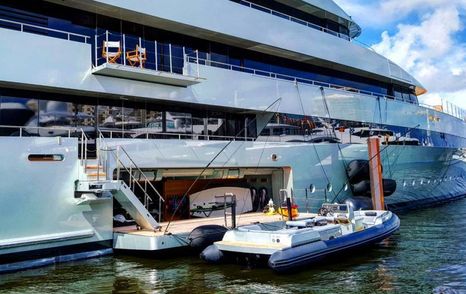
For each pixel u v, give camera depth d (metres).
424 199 24.98
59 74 11.74
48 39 11.62
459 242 13.59
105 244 11.79
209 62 16.39
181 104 15.04
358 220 13.13
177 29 15.12
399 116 24.34
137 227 12.55
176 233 11.53
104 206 11.80
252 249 10.12
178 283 9.13
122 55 13.40
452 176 28.89
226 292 8.54
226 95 15.76
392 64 25.23
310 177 18.34
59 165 10.99
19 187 10.32
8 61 10.91
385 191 20.25
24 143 10.46
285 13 20.14
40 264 10.49
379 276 9.70
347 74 22.81
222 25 15.76
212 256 10.53
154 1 13.78
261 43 17.14
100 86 12.54
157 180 14.06
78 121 12.80
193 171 15.06
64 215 11.00
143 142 13.18
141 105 14.27
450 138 29.95
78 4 12.73
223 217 15.67
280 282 9.24
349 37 23.34
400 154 23.08
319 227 11.75
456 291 8.38
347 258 11.64
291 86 18.34
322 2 20.89
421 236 14.84
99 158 12.10
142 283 9.12
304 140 18.66
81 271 10.06
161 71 13.35
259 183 18.38
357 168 19.72
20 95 11.79
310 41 19.47
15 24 11.90
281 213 15.58
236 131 17.23
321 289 8.73
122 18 13.91
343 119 20.69
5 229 10.05
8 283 9.05
